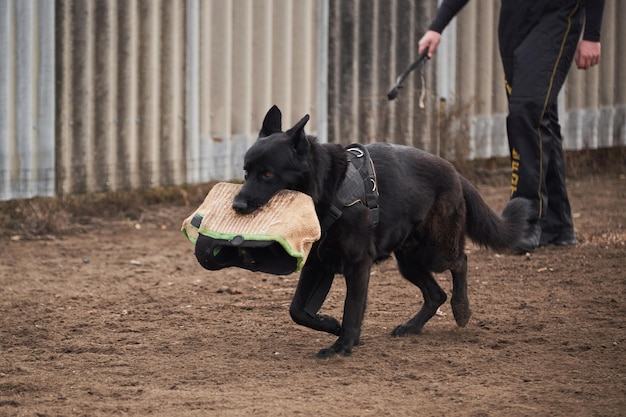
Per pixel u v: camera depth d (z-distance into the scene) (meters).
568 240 10.41
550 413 5.55
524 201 8.16
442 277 9.21
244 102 13.20
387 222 6.92
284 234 6.00
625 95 16.48
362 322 7.11
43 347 7.22
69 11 11.70
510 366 6.54
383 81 14.39
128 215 12.52
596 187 14.63
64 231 11.64
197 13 12.60
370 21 14.11
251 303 8.56
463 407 5.67
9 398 5.92
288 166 6.28
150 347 7.18
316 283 6.93
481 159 15.55
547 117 9.90
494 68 15.31
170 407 5.70
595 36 9.84
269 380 6.29
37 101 11.64
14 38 11.40
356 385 6.15
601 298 8.32
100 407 5.71
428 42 9.27
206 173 13.09
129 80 12.25
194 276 9.67
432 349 7.01
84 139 12.08
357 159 6.86
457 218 7.40
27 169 11.66
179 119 12.75
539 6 9.67
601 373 6.33
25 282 9.37
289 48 13.43
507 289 8.78
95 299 8.71
